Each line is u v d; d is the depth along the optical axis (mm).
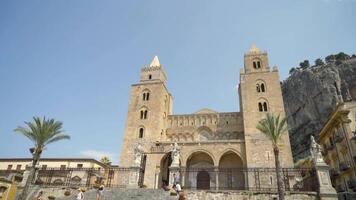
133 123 53281
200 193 25469
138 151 34344
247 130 46875
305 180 29062
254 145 44781
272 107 49062
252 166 42750
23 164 57875
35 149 30719
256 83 52812
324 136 44625
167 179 46156
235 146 45312
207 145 45781
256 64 57312
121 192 27484
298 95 71688
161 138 53906
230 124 56188
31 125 31375
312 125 64250
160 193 26297
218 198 24969
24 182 32812
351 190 33344
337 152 38219
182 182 40219
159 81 57875
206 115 58219
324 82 64875
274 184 39281
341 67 67375
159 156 45656
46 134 31016
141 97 56688
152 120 52719
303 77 71938
